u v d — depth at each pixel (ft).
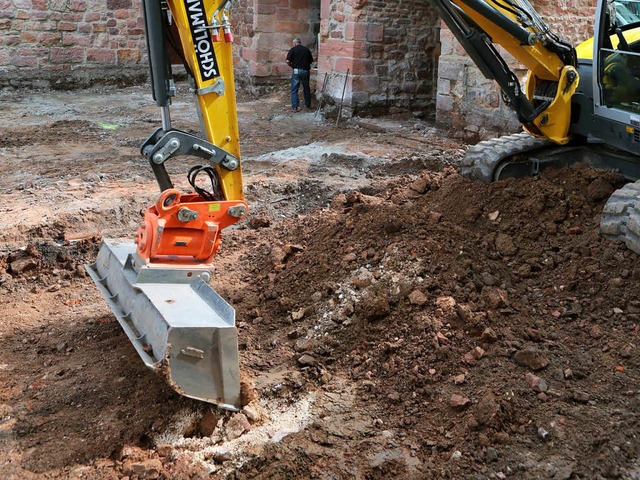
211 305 12.70
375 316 15.05
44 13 55.67
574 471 10.78
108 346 15.65
